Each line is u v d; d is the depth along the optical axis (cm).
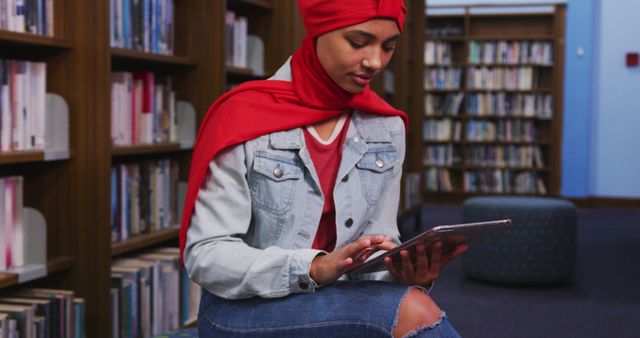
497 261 450
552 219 445
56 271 259
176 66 332
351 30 137
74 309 251
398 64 628
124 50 270
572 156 877
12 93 229
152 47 299
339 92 149
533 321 373
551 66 876
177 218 325
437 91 891
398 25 140
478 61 873
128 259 300
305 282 133
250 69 371
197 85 330
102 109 254
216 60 330
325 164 149
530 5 860
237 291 136
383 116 159
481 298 423
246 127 143
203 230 140
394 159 157
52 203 258
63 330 244
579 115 873
